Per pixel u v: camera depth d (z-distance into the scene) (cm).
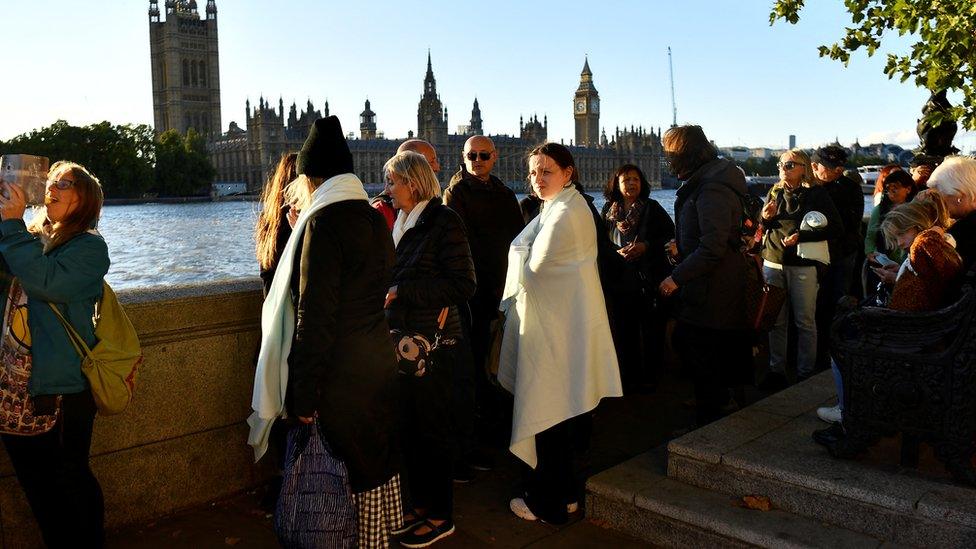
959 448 406
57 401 388
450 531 477
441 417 470
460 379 478
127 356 404
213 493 535
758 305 584
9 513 449
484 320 627
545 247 473
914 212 436
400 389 467
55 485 397
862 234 1079
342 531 384
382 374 392
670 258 615
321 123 393
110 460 488
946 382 405
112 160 16288
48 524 405
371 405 390
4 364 379
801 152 765
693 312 559
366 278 386
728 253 549
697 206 545
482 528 490
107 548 467
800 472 437
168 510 514
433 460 472
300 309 370
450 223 468
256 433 417
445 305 461
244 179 19475
